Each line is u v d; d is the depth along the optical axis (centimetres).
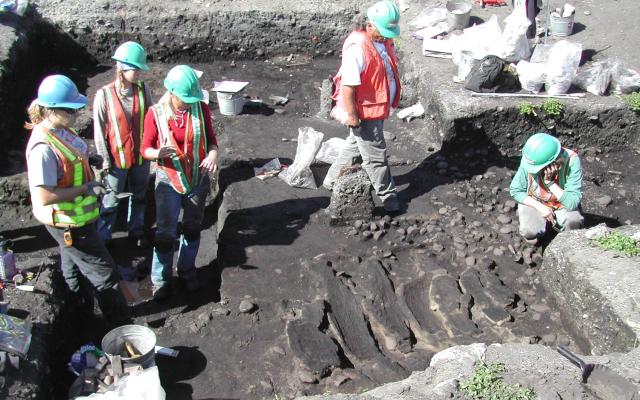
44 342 508
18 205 747
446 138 790
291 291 617
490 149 803
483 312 595
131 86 631
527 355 470
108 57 1027
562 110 789
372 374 532
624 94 810
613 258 575
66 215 513
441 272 641
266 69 1028
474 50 864
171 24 1016
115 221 741
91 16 1001
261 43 1047
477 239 676
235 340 572
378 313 594
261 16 1030
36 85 948
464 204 728
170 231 605
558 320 596
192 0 1044
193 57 1039
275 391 527
